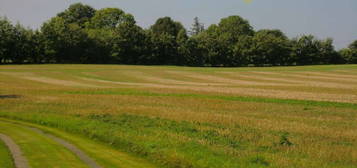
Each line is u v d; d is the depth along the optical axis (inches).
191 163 467.5
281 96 1368.1
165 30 6176.2
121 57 4827.8
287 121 816.3
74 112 911.0
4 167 454.0
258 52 5201.8
